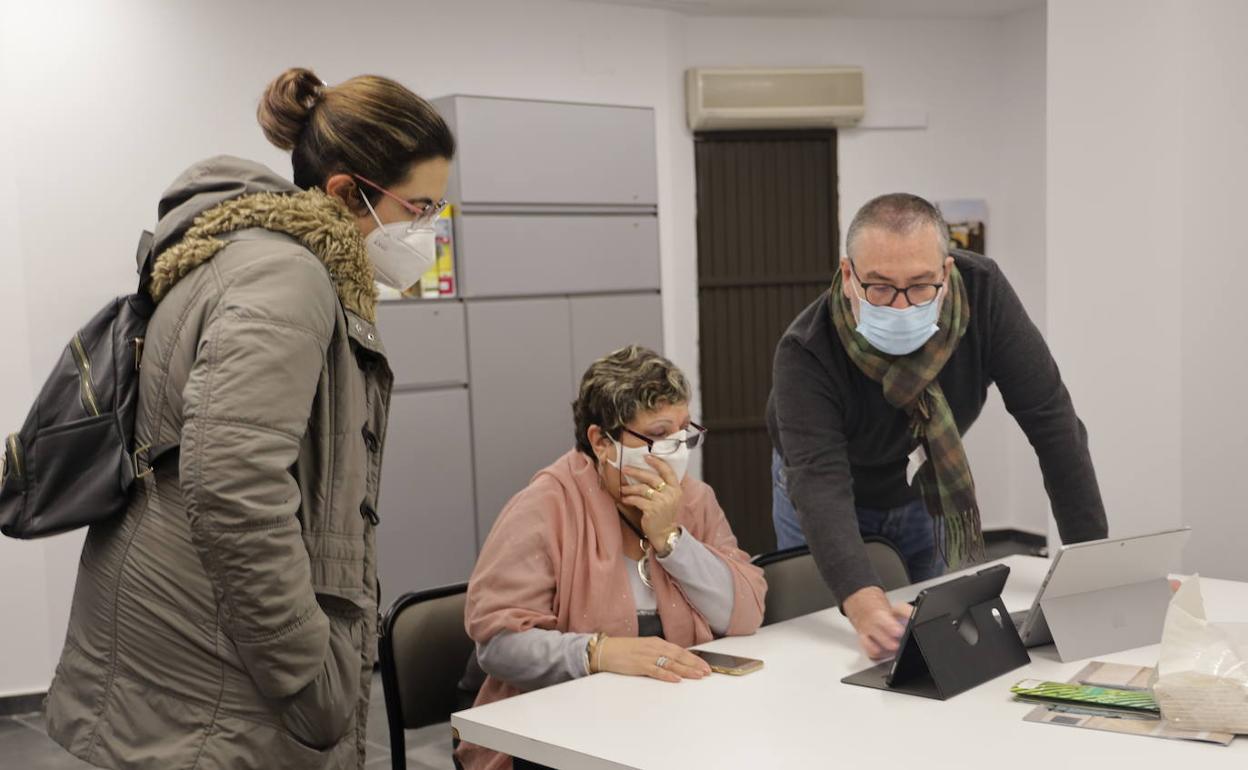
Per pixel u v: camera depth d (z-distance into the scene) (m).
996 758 1.44
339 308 1.59
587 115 5.12
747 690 1.76
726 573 2.12
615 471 2.08
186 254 1.53
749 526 6.44
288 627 1.46
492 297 4.92
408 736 3.88
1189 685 1.49
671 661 1.85
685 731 1.59
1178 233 3.40
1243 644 1.56
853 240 2.12
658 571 2.11
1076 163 3.68
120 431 1.53
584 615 2.03
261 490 1.42
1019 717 1.60
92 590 1.57
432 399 4.79
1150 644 1.94
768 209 6.31
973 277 2.31
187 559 1.51
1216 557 3.42
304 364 1.48
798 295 6.41
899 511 2.71
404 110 1.68
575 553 2.04
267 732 1.53
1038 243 6.42
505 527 2.05
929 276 2.07
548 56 5.48
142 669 1.53
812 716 1.63
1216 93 3.33
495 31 5.32
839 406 2.36
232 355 1.43
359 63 5.00
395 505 4.71
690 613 2.10
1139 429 3.56
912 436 2.46
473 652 2.14
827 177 6.39
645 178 5.32
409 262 1.76
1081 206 3.68
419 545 4.77
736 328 6.34
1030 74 6.36
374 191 1.69
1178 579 2.30
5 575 4.33
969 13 6.40
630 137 5.26
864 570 2.10
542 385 5.06
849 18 6.32
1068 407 2.39
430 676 2.07
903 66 6.43
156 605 1.51
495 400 4.94
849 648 2.00
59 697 1.59
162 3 4.51
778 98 6.10
